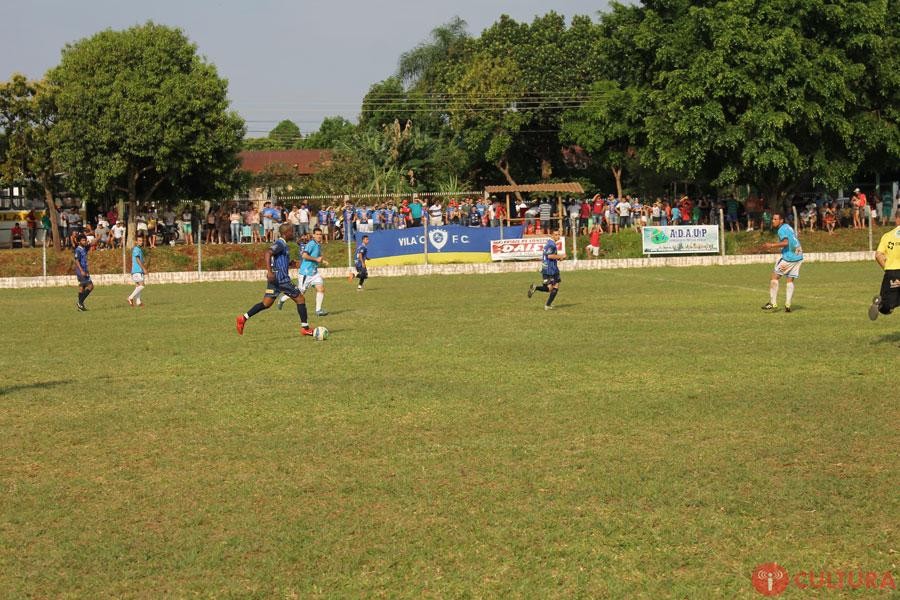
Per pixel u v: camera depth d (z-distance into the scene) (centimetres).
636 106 4800
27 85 4394
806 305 2111
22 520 718
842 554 626
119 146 4403
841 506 707
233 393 1180
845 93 4291
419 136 6588
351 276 2995
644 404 1056
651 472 798
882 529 663
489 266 3841
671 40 4578
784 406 1027
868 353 1361
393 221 4262
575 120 6012
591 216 4447
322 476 812
